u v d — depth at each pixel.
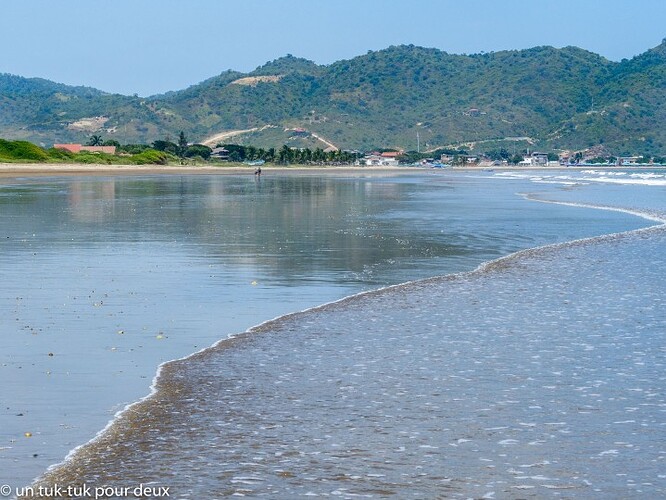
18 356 17.09
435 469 11.41
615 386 15.29
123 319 20.91
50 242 37.56
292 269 29.83
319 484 10.92
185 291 25.06
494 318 21.41
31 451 11.99
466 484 10.93
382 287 26.20
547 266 31.08
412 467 11.48
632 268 30.42
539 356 17.47
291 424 13.18
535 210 61.22
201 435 12.67
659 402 14.32
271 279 27.52
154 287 25.66
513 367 16.58
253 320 21.08
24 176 131.38
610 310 22.48
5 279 26.88
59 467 11.45
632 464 11.61
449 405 14.15
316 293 25.02
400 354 17.61
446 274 29.08
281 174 189.62
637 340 18.92
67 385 15.16
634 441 12.48
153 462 11.62
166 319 21.00
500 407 14.04
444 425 13.15
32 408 13.86
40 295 24.05
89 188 92.31
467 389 15.09
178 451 12.03
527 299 24.14
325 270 29.70
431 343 18.64
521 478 11.12
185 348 18.09
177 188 97.06
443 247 36.94
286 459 11.75
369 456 11.86
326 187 106.12
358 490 10.74
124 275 27.95
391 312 22.17
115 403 14.20
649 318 21.39
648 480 11.08
